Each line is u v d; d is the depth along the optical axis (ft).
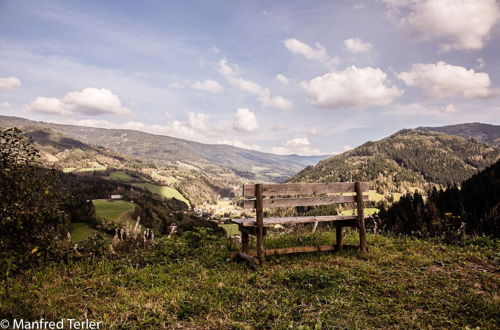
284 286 16.17
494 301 14.23
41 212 19.17
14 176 18.37
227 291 15.17
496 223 27.86
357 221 23.38
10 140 18.90
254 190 20.15
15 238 18.37
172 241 22.99
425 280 17.21
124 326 11.57
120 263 19.80
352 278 17.15
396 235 31.09
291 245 26.05
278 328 11.73
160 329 11.62
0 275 15.72
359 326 12.06
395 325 12.21
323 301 14.35
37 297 14.05
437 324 12.44
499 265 20.10
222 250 22.97
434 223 28.78
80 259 20.35
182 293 14.64
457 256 21.97
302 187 21.68
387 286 16.19
